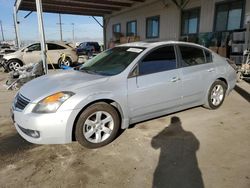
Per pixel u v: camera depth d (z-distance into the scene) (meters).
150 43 4.01
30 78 7.53
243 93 6.28
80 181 2.55
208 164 2.84
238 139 3.49
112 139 3.42
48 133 2.94
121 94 3.35
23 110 3.04
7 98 6.27
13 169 2.80
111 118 3.34
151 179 2.57
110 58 4.08
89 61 4.51
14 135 3.77
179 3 12.81
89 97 3.09
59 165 2.87
